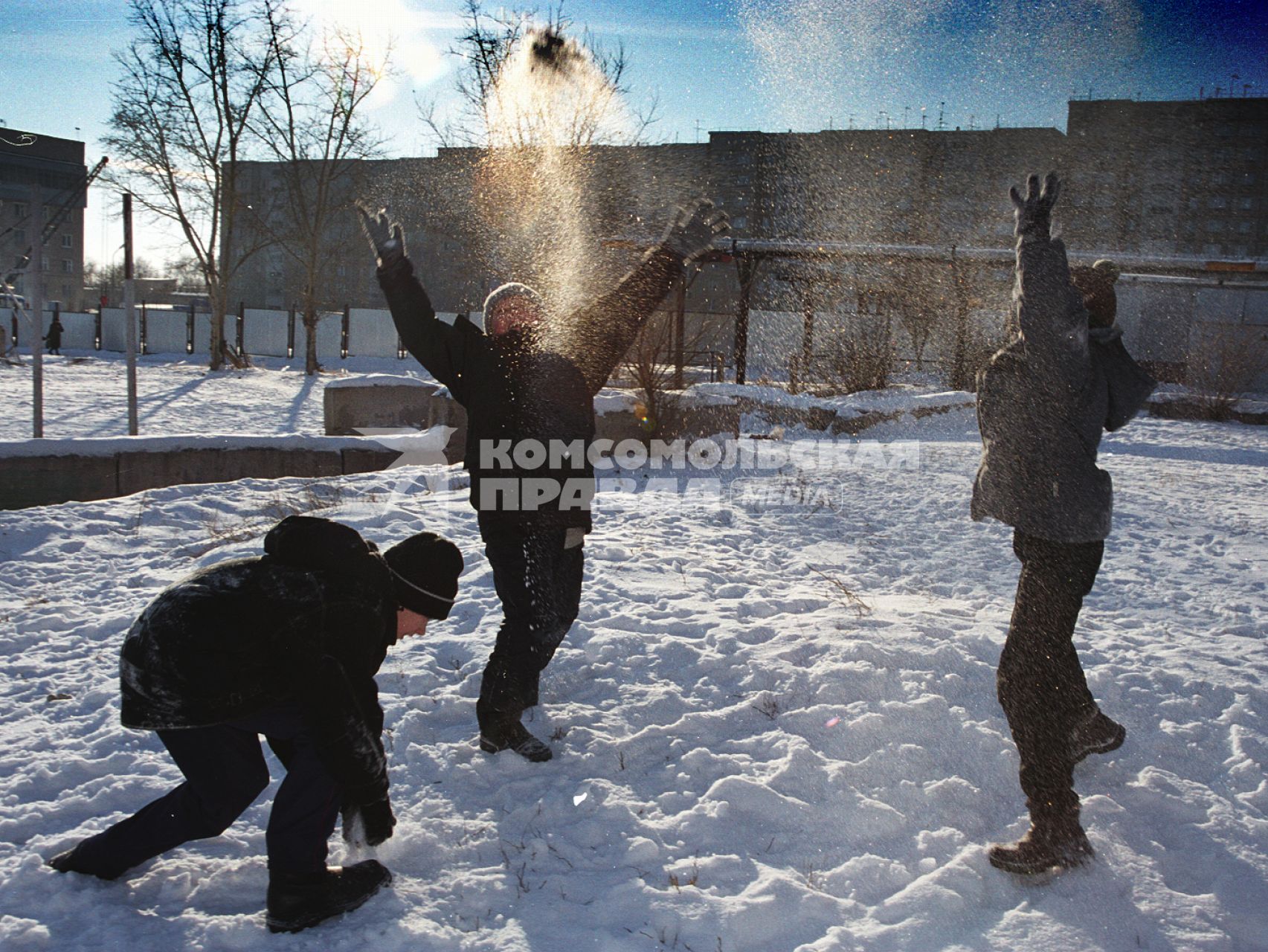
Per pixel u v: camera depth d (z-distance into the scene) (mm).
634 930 2502
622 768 3363
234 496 7734
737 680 4059
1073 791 2803
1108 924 2521
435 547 2723
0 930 2420
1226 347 21500
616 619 4832
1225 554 7148
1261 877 2734
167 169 30125
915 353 21297
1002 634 4500
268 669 2424
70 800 3119
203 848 2879
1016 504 2836
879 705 3645
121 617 4965
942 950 2426
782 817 3039
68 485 8195
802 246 20562
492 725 3346
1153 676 4074
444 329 3373
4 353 29438
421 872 2781
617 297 3387
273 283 68188
